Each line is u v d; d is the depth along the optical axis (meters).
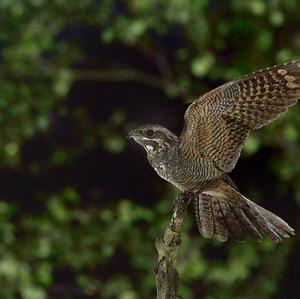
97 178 14.01
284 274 14.00
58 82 12.74
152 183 14.02
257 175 14.02
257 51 13.05
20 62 12.93
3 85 13.02
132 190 14.05
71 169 14.00
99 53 13.76
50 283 12.88
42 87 13.16
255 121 6.25
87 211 13.64
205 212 6.82
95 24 13.05
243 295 13.52
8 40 13.02
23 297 12.48
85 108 13.84
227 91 6.18
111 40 12.52
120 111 13.38
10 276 12.45
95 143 13.98
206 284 13.62
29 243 13.13
